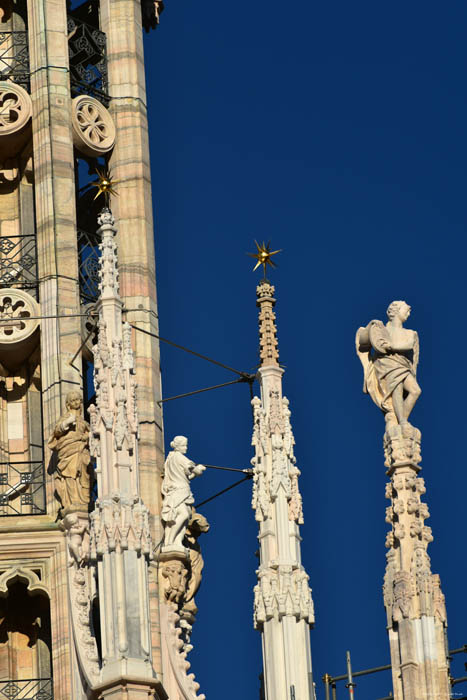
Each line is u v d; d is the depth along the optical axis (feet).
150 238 322.96
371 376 266.16
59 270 316.19
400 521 259.39
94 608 299.99
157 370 315.99
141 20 335.06
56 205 318.65
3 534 302.66
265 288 296.71
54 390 310.24
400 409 264.31
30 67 325.42
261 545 285.64
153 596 300.61
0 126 322.96
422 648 254.68
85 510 301.22
